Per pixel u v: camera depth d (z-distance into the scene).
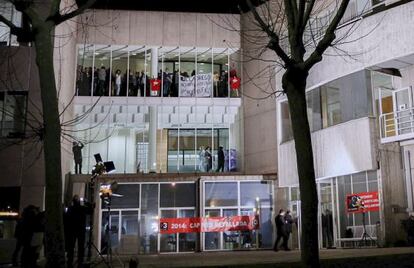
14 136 23.61
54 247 8.95
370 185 21.28
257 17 10.50
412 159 21.00
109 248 15.38
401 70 21.59
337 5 22.67
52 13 9.90
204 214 26.17
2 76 24.02
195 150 31.06
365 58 21.59
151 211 26.27
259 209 26.52
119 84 30.17
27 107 23.78
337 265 11.16
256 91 29.62
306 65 10.05
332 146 23.19
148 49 31.22
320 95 24.41
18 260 18.27
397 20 20.30
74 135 29.47
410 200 20.81
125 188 26.41
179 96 30.59
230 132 31.38
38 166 23.34
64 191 25.84
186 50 31.41
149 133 30.05
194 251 25.50
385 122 20.98
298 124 10.10
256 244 25.84
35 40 9.70
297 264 11.45
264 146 28.56
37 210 15.94
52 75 9.60
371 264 11.12
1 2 24.28
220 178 26.67
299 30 10.30
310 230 9.62
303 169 9.91
